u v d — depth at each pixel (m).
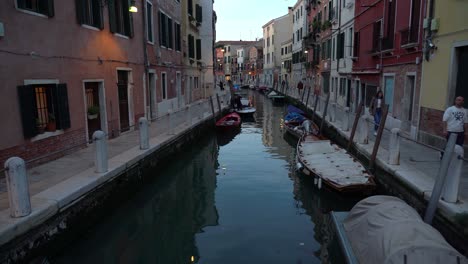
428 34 9.80
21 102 7.03
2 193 5.87
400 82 12.25
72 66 8.91
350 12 19.30
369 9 15.76
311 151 10.32
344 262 4.98
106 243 6.56
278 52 53.56
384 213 4.85
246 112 24.44
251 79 77.38
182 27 22.59
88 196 6.32
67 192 5.86
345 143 12.23
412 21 11.12
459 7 8.42
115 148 9.61
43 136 7.77
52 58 8.05
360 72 16.70
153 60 15.51
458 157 5.36
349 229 5.44
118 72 12.15
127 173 7.96
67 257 5.72
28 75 7.29
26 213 4.94
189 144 13.86
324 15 26.53
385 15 13.58
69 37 8.76
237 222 7.12
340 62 21.72
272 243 6.21
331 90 24.34
